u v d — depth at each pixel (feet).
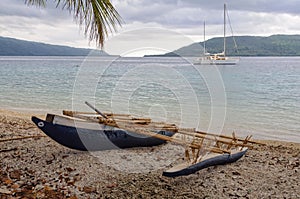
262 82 87.45
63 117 18.48
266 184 15.48
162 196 13.91
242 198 13.94
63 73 125.08
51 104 52.85
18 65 200.64
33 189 13.80
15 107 49.70
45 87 76.43
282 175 16.76
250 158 19.88
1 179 14.56
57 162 17.17
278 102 53.72
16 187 13.83
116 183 15.06
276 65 176.24
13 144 20.35
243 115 40.14
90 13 16.61
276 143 28.02
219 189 14.82
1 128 25.75
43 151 18.98
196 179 15.93
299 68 148.15
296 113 43.47
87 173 15.96
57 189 14.03
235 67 128.16
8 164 16.60
